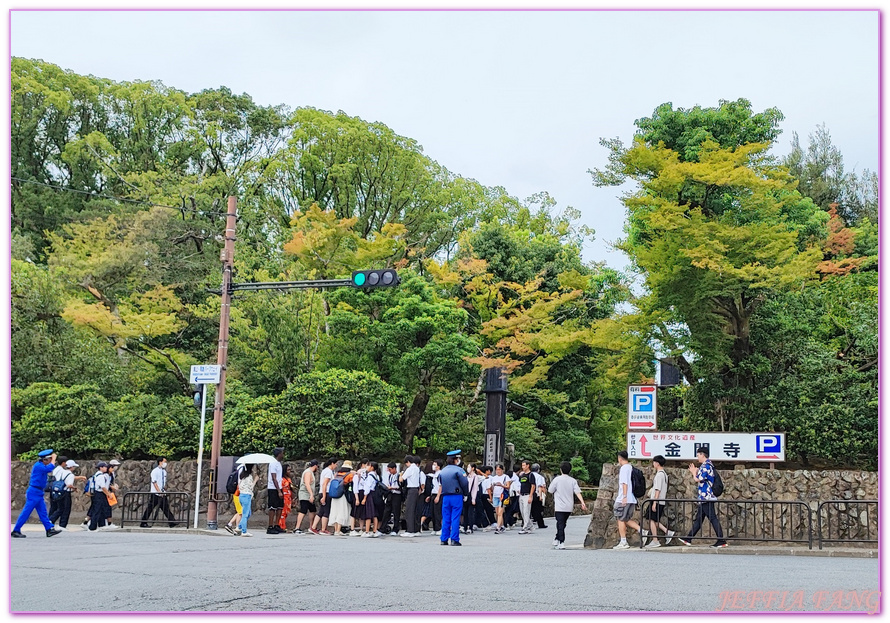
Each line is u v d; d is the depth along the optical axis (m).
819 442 21.00
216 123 47.31
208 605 7.84
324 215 30.67
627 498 14.84
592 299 30.23
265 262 35.56
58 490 18.50
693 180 22.28
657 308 22.53
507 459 29.09
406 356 26.61
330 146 46.38
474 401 30.94
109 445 25.34
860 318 23.23
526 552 13.95
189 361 32.22
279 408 24.81
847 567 11.91
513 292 32.75
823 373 22.34
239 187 46.59
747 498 16.48
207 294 35.34
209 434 24.83
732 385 23.05
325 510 18.98
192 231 40.00
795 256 21.81
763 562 12.60
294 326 28.45
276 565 11.05
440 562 11.82
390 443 26.03
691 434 17.09
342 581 9.53
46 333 28.86
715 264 20.06
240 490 18.00
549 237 36.69
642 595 8.72
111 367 29.14
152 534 17.67
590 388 34.09
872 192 41.69
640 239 26.75
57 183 45.53
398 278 18.34
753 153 21.94
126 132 46.22
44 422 25.47
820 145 43.31
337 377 25.02
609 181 23.62
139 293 34.06
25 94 42.97
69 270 31.73
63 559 11.52
